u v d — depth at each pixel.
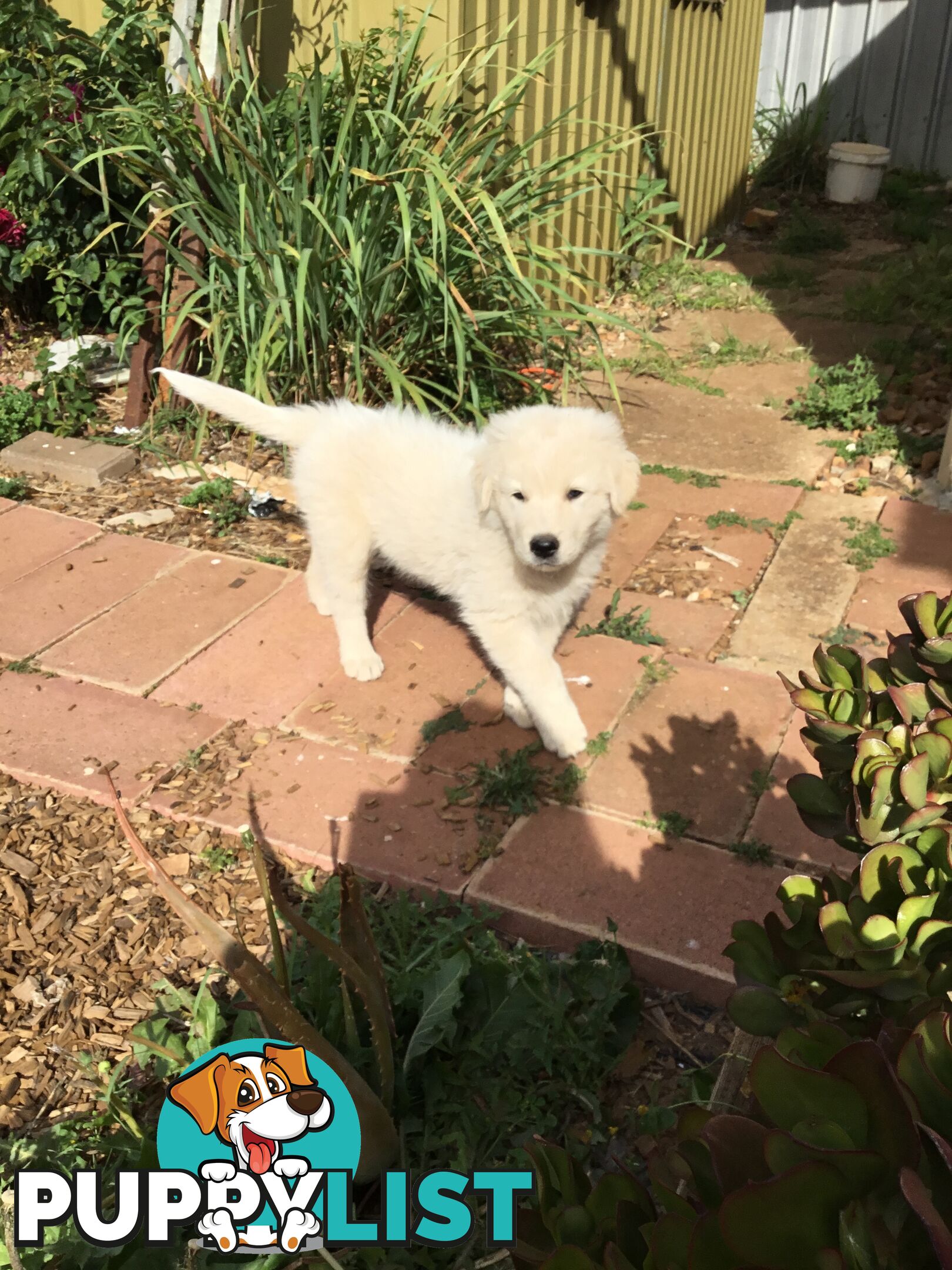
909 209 4.26
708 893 1.07
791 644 1.51
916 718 0.54
